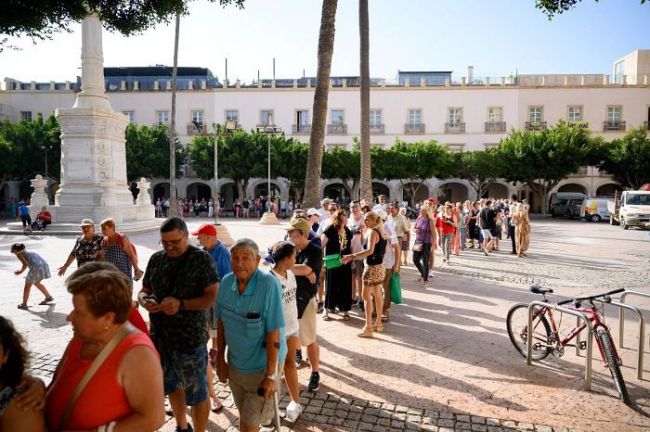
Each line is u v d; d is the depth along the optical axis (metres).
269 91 44.56
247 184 42.09
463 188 46.09
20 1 4.95
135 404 1.68
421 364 4.80
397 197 43.84
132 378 1.66
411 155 37.72
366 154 14.95
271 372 2.72
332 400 3.95
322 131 10.83
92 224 5.61
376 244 5.64
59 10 5.38
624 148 35.38
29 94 44.84
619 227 26.44
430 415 3.69
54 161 37.44
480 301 7.62
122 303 1.71
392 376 4.48
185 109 45.12
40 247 14.24
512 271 10.69
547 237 19.94
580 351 5.24
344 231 6.44
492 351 5.21
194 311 3.00
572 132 36.00
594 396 4.06
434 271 10.56
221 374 2.98
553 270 10.88
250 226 24.70
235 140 37.59
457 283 9.16
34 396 1.63
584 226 27.45
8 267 10.64
